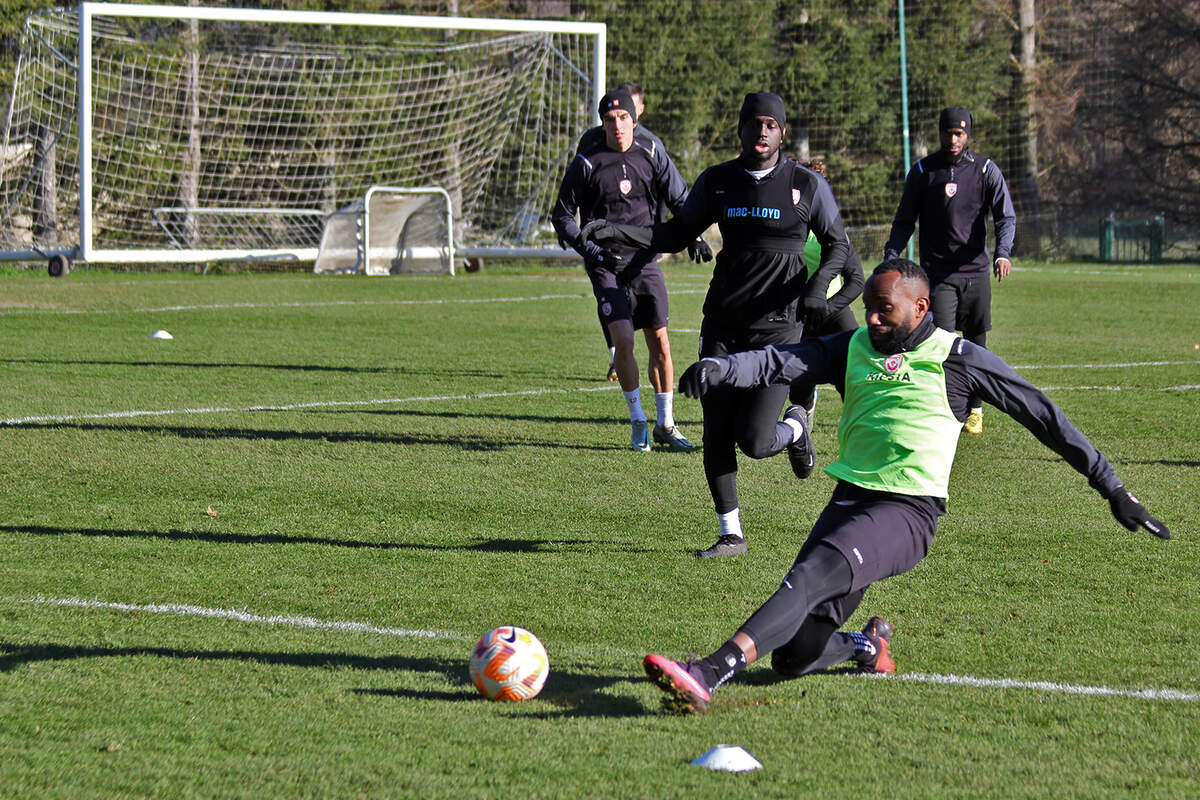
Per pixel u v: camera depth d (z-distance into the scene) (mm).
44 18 37344
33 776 5176
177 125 40531
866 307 6242
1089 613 7746
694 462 12453
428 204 40156
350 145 42688
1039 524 10039
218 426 13836
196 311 26875
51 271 35938
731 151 49344
